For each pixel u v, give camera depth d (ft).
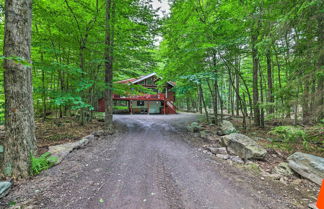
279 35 11.82
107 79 24.47
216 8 23.06
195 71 27.17
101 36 25.49
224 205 7.35
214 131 24.77
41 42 18.70
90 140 18.57
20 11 9.30
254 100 25.17
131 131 26.27
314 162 9.91
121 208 6.98
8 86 9.21
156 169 11.48
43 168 10.47
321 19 10.91
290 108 12.59
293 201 7.66
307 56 11.69
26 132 9.52
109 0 22.16
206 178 10.13
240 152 14.17
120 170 11.14
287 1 11.58
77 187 8.66
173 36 25.70
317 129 11.63
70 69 17.60
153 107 69.87
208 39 21.36
